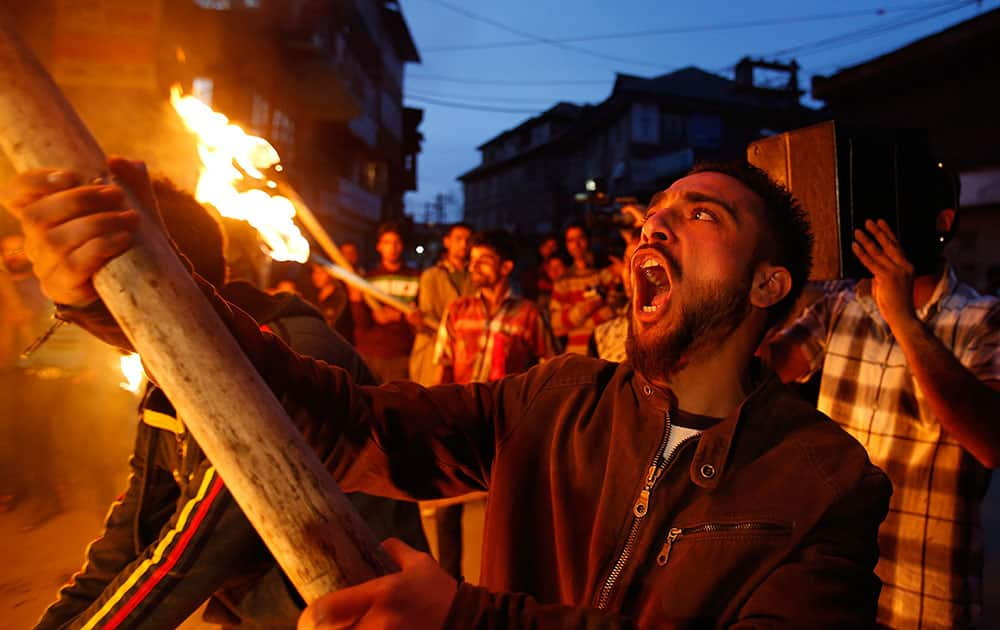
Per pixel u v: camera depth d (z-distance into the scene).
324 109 20.39
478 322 3.60
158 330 0.68
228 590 1.46
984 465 1.62
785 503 0.88
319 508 0.67
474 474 1.23
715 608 0.86
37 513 4.00
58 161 0.67
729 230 1.01
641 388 1.07
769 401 0.99
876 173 1.58
